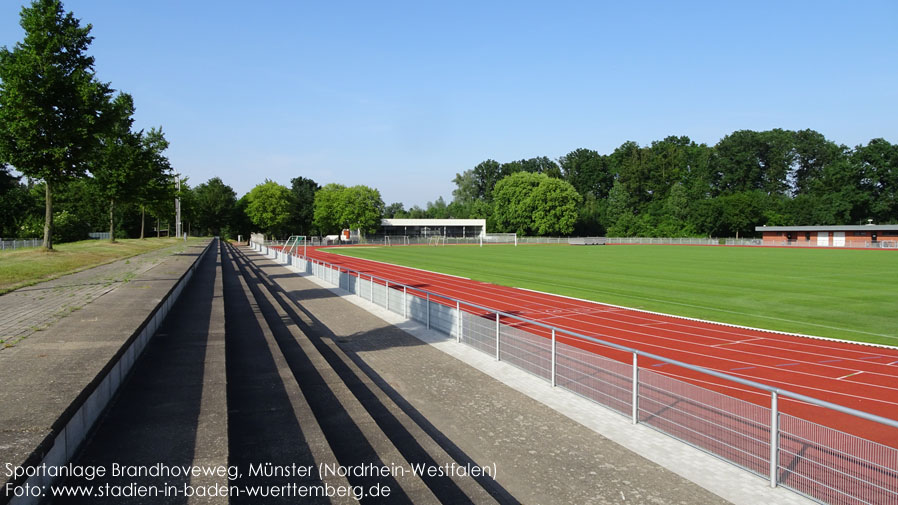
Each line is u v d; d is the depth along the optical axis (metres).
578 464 6.30
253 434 5.52
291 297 21.88
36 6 23.88
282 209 101.44
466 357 11.78
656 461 6.39
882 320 17.45
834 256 52.53
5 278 15.33
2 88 22.73
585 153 135.75
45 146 23.59
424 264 43.91
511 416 7.98
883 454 5.05
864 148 93.25
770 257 51.34
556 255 57.12
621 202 110.69
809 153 108.38
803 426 5.65
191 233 115.56
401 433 6.93
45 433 3.54
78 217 65.56
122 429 4.74
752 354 12.77
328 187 107.94
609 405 8.22
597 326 16.25
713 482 5.85
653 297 22.86
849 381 10.60
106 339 6.68
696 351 13.06
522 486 5.74
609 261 46.47
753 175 107.88
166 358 7.52
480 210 117.25
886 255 53.81
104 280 15.06
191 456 4.16
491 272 35.91
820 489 5.47
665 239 94.25
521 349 10.66
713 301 21.66
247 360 8.86
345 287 24.36
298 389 7.18
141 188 40.19
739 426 6.18
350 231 96.50
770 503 5.39
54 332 7.16
